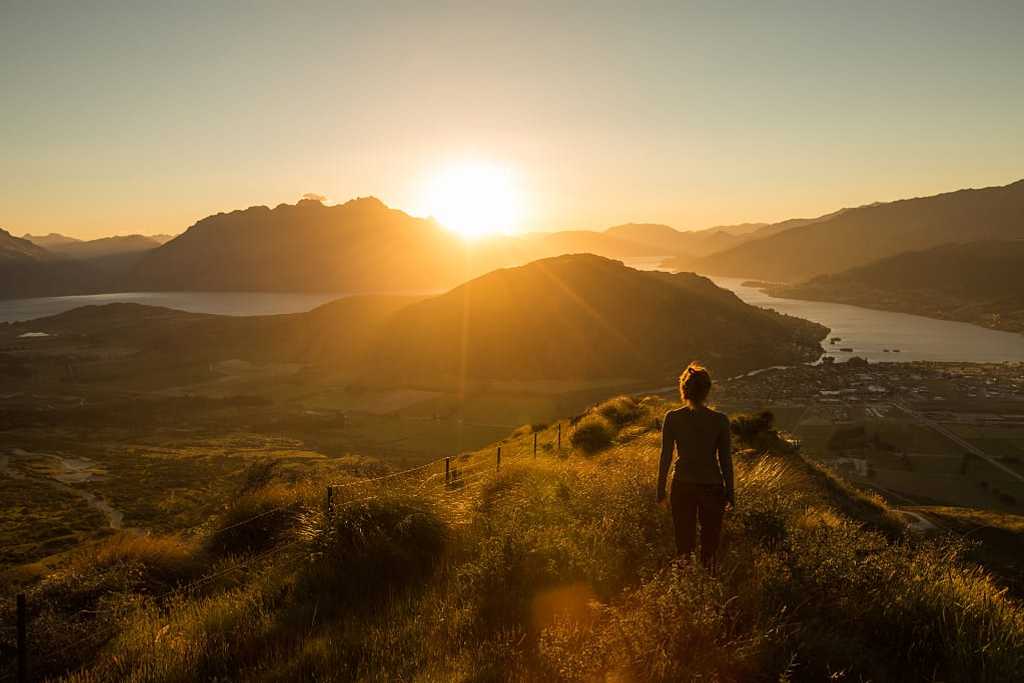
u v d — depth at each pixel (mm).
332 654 5203
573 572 6082
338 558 7938
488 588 6102
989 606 5488
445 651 4965
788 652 4430
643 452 11570
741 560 5953
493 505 9828
